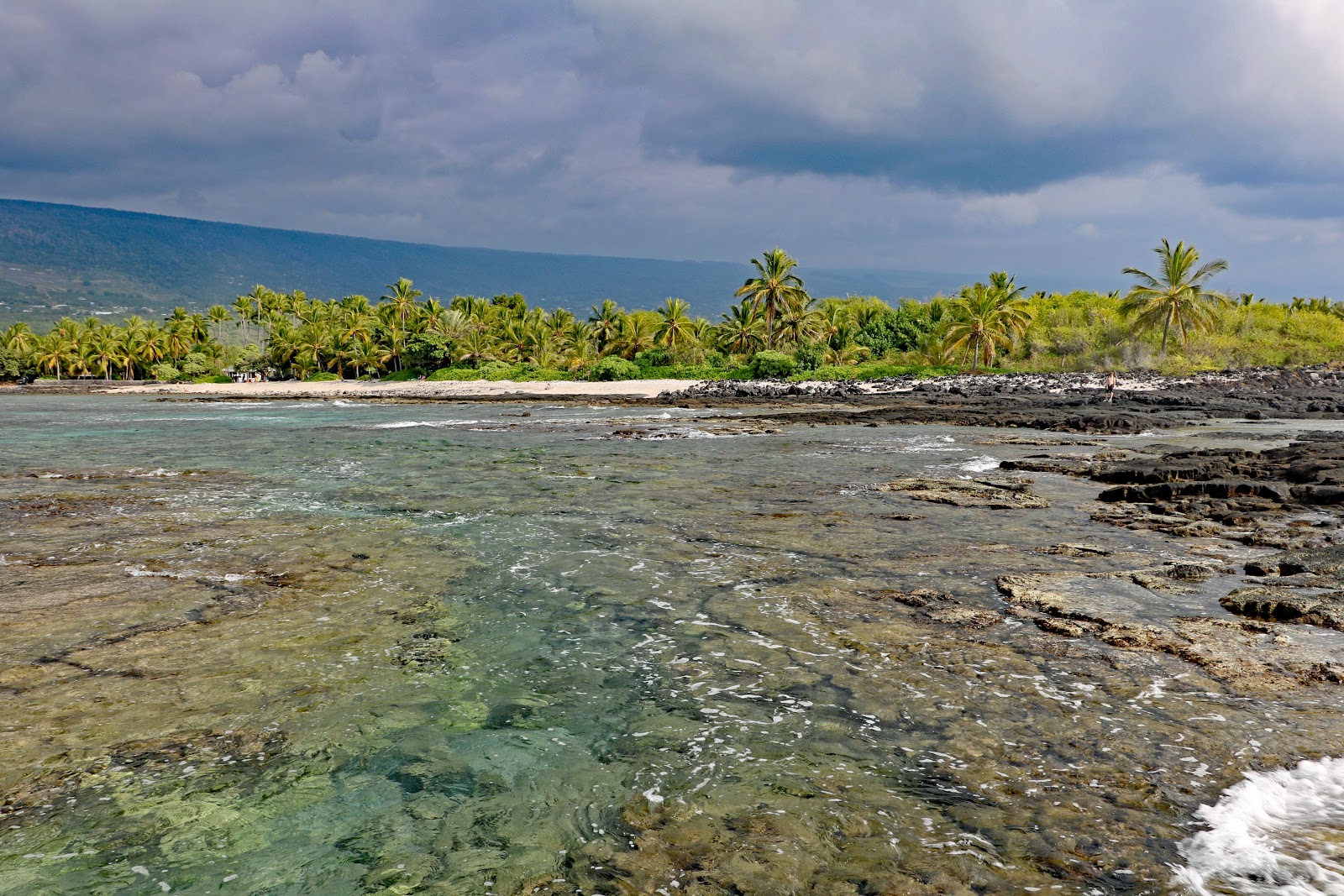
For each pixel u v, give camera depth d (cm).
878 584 928
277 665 674
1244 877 381
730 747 529
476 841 423
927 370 6856
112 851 414
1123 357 6669
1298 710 577
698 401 5366
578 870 396
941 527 1276
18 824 437
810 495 1591
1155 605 834
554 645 727
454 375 8275
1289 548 1102
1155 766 496
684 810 451
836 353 7781
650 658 695
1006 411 3872
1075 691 616
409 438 2942
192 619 795
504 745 535
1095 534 1221
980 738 536
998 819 437
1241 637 729
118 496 1573
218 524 1286
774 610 831
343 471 1981
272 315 13850
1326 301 8675
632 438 2962
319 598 870
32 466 2089
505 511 1406
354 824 441
